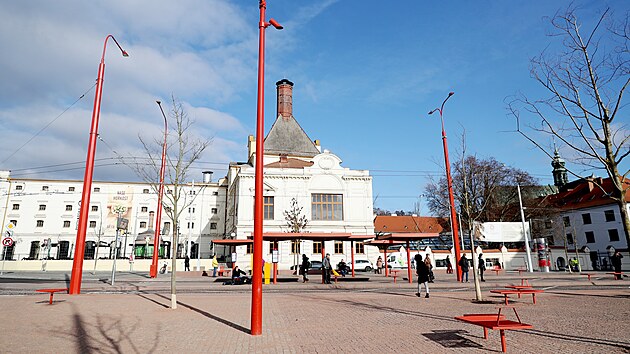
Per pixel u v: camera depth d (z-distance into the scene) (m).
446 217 58.34
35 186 62.66
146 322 10.95
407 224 64.00
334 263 49.12
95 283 26.44
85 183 19.00
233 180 58.16
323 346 8.14
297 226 45.03
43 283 25.19
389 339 8.70
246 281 26.81
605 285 23.78
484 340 8.48
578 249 49.28
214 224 66.19
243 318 11.78
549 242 59.75
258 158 10.18
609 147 9.55
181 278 33.03
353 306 14.75
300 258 48.12
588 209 57.44
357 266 47.91
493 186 41.34
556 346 7.79
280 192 50.16
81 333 9.32
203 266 48.78
